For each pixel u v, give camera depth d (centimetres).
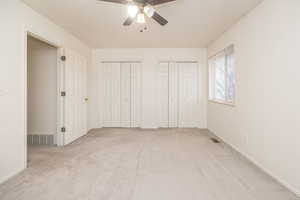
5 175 238
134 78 575
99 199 195
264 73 265
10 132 247
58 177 245
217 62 480
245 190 213
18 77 260
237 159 311
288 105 218
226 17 329
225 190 213
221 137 441
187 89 571
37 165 285
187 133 503
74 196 200
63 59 384
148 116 569
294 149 210
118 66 574
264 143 267
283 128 227
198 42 498
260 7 273
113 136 470
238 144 350
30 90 407
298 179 204
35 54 403
